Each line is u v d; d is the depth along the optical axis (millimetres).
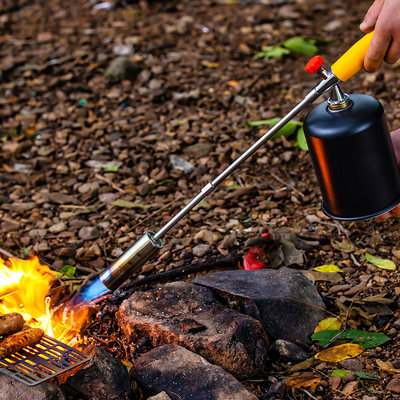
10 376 1241
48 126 2195
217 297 1460
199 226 1727
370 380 1317
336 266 1563
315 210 1746
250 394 1254
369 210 1277
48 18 3150
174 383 1282
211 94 2309
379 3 1289
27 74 2547
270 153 1967
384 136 1256
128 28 2945
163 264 1609
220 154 1962
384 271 1544
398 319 1428
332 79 1251
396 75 2279
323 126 1249
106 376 1267
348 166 1252
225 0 3170
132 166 1969
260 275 1479
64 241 1701
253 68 2484
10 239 1710
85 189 1884
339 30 2711
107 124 2158
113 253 1658
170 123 2139
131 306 1428
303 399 1301
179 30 2867
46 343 1312
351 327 1414
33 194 1880
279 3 3061
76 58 2650
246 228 1705
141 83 2436
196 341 1336
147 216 1771
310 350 1386
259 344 1350
